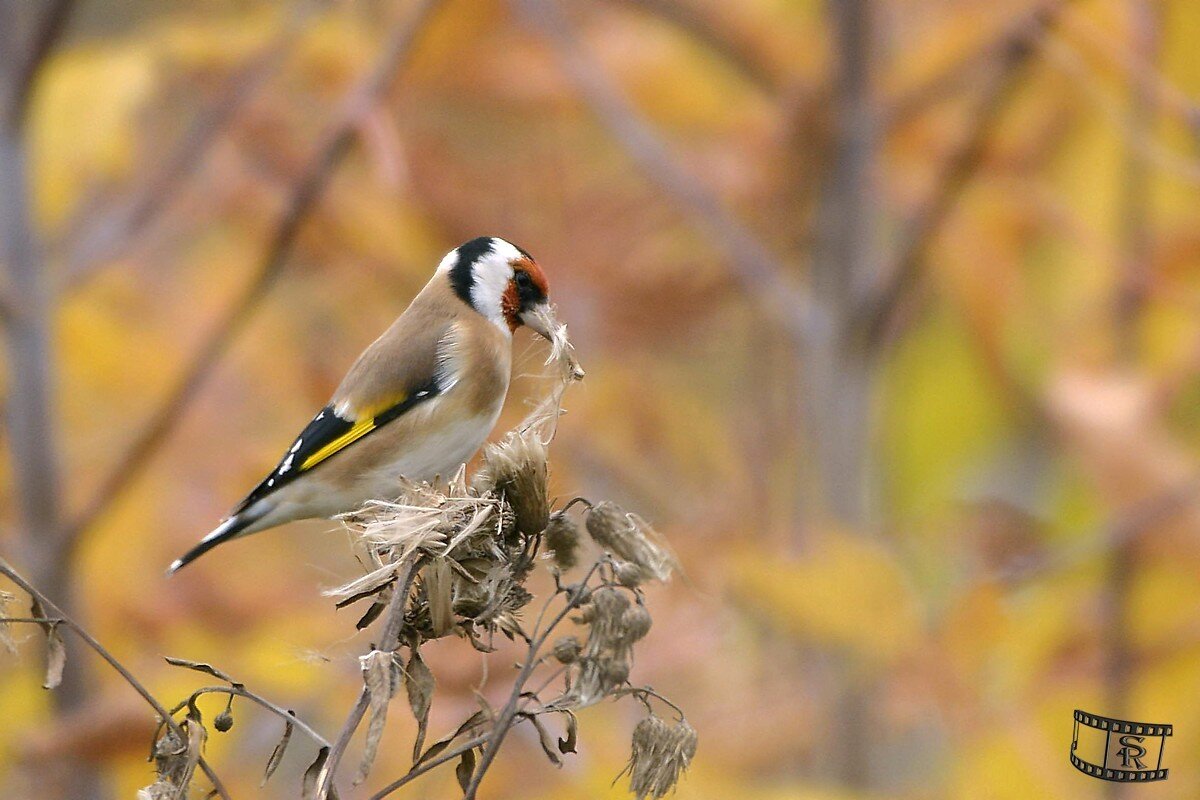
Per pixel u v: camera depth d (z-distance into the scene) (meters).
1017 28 9.58
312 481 9.17
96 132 10.11
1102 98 9.55
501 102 11.09
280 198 10.48
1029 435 12.37
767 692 10.34
